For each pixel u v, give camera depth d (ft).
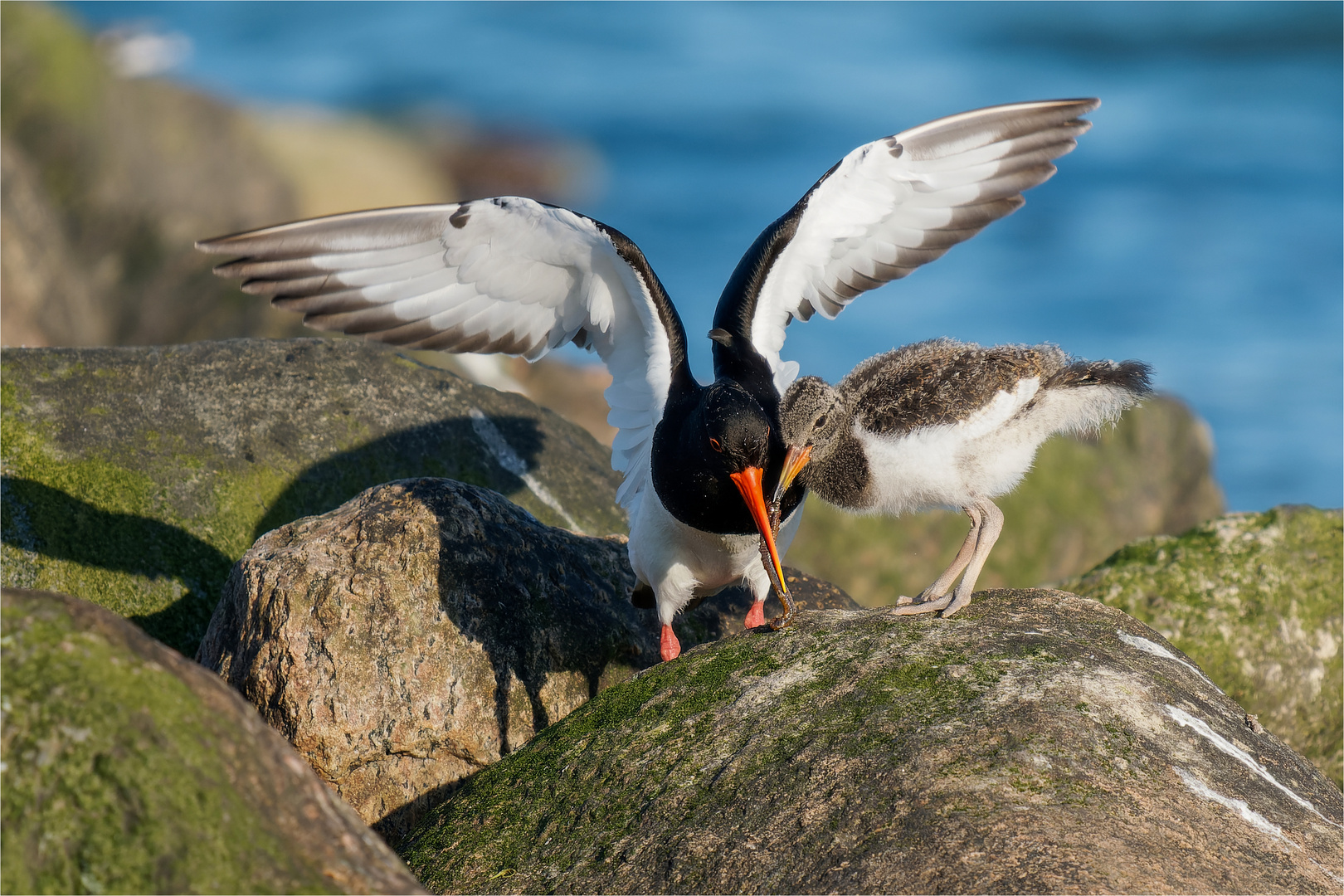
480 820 26.21
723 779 24.09
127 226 87.66
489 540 34.45
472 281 37.52
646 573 36.68
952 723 23.89
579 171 156.66
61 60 87.92
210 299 86.99
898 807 21.80
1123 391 31.55
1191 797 22.31
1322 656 44.01
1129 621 29.35
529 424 50.72
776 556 31.76
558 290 37.86
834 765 23.32
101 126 88.48
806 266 39.58
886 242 40.70
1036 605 29.89
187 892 16.16
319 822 17.97
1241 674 43.21
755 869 21.71
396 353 50.01
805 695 26.00
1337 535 46.19
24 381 43.21
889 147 38.58
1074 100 39.68
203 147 96.78
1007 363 31.09
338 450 45.32
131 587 40.40
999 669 25.71
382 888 17.53
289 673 31.37
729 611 41.86
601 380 81.92
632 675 35.73
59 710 16.65
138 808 16.40
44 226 76.23
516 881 23.85
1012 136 39.88
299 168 144.25
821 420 31.81
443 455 47.26
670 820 23.66
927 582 61.82
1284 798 23.29
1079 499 66.18
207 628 34.88
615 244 35.27
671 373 36.78
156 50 98.53
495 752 32.32
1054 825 20.72
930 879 19.90
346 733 31.27
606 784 25.48
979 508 31.32
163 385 44.83
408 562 33.06
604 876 22.99
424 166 158.81
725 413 32.71
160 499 42.09
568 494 49.32
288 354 47.32
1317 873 21.02
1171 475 69.92
